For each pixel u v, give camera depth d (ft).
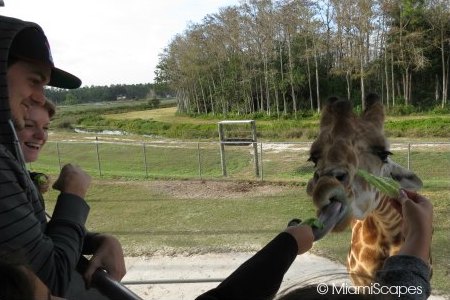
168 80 295.69
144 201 53.31
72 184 6.26
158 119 242.37
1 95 5.64
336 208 9.00
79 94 479.00
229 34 205.67
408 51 141.18
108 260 6.86
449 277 26.35
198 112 252.42
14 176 5.25
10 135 5.70
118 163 88.74
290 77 167.22
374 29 138.62
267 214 44.14
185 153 90.94
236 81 211.00
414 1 138.31
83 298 6.12
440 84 150.20
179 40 263.90
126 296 5.50
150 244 37.50
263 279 5.70
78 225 5.85
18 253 4.11
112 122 230.48
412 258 6.66
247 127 119.65
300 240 6.20
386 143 10.58
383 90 151.23
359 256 12.78
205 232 39.86
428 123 109.50
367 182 10.02
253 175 67.10
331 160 9.68
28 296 3.73
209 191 56.24
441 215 39.09
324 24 156.87
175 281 23.85
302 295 5.15
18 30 5.78
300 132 117.50
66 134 170.40
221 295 5.64
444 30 142.61
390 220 11.34
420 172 60.59
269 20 176.65
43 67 6.46
